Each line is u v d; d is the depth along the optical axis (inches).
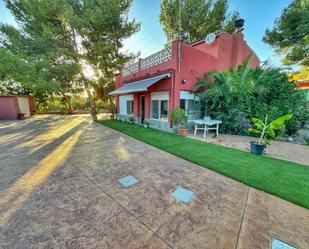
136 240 118.6
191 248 112.2
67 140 429.7
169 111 532.1
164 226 132.3
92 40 874.8
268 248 112.3
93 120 860.0
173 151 331.9
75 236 121.6
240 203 163.8
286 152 334.3
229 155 308.2
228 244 115.4
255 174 227.3
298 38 674.2
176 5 845.8
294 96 483.2
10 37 843.4
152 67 617.9
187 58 538.0
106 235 123.0
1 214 145.7
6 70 852.6
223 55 689.0
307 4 610.5
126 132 528.7
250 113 493.7
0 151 335.3
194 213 148.6
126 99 836.0
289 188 189.9
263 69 532.4
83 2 816.9
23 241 117.1
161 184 202.5
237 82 498.6
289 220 139.2
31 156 305.3
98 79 976.9
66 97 1259.8
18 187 193.9
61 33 813.2
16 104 963.3
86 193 181.6
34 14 754.2
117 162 276.4
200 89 573.6
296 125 468.8
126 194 179.9
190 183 205.3
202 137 469.7
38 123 757.9
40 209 153.0
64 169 247.3
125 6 860.0
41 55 818.8
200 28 864.9
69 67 832.3
